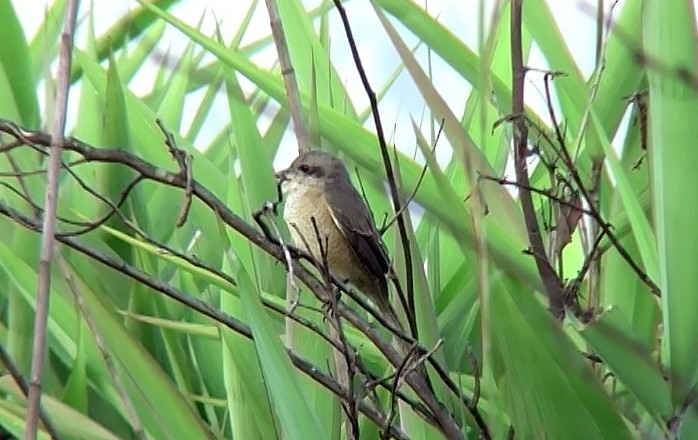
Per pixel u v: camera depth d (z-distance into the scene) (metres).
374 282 6.05
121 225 6.05
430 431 5.91
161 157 6.10
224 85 6.07
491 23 5.77
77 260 6.04
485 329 5.80
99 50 6.18
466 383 5.98
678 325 5.83
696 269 5.82
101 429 5.89
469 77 5.97
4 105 6.07
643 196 5.96
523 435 5.84
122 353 5.90
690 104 5.82
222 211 5.86
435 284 6.03
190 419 5.89
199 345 6.05
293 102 5.95
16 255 5.99
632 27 5.96
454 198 5.86
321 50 6.11
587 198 5.88
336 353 5.93
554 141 5.98
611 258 5.96
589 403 5.83
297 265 5.88
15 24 6.07
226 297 6.00
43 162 6.06
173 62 6.18
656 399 5.84
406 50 5.86
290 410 5.82
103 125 6.10
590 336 5.84
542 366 5.83
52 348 6.01
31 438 5.57
